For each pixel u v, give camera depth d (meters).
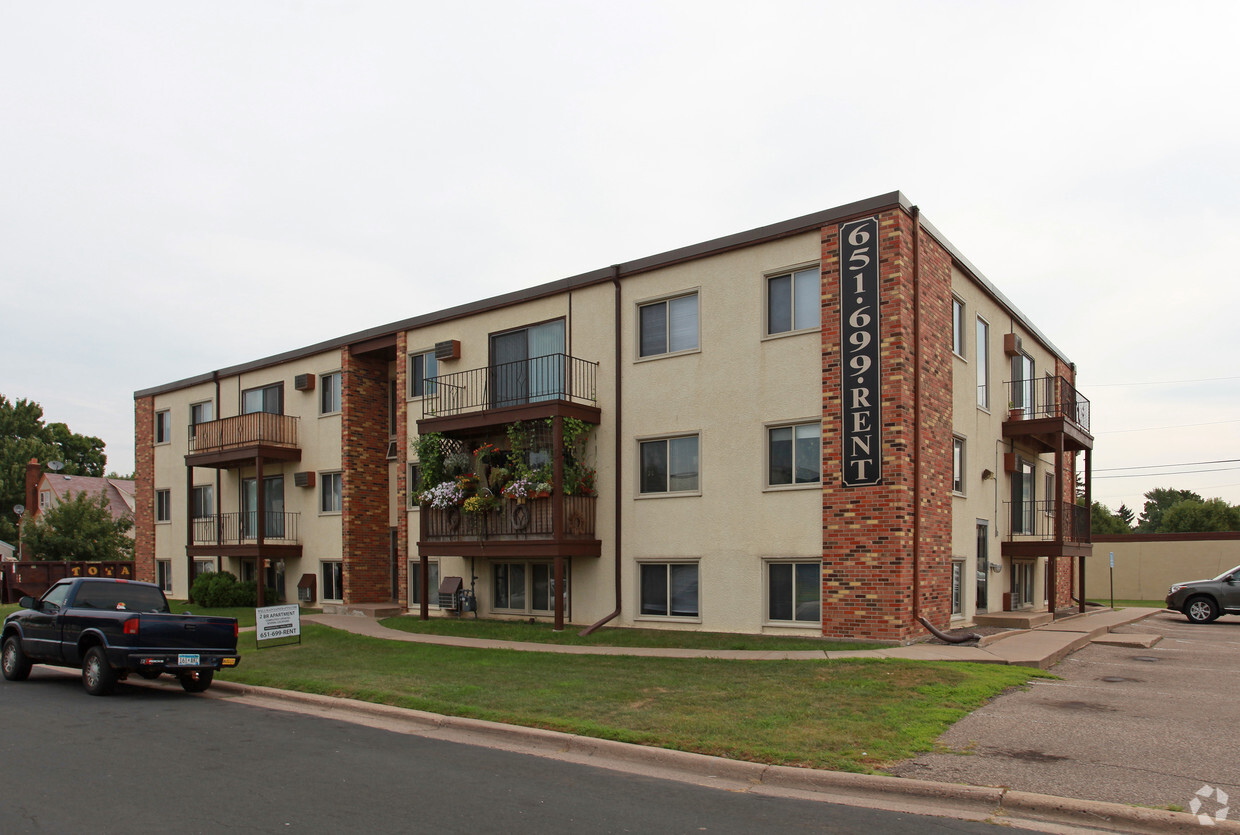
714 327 17.69
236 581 27.38
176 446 32.03
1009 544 20.52
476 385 21.70
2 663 15.09
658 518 18.19
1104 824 6.44
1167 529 58.91
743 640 15.84
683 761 8.20
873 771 7.56
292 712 11.55
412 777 7.88
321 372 26.56
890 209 15.44
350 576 24.89
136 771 8.09
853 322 15.72
